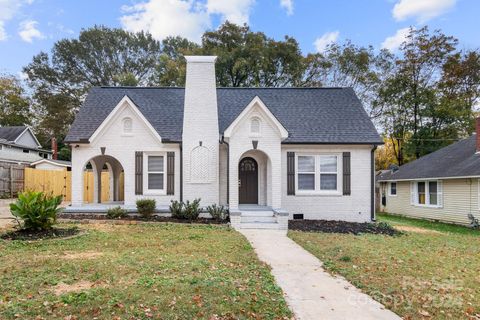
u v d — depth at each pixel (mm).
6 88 48281
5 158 31391
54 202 11094
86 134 16078
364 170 16359
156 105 18203
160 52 52688
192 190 15828
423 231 15500
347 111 17969
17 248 8773
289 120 17172
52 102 45531
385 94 35906
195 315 4781
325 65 38219
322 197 16234
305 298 5742
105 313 4738
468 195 19031
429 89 34250
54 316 4633
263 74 38031
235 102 18719
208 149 15945
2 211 16734
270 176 15234
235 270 7129
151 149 16016
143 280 6125
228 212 14461
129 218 14109
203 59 16484
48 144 49844
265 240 11039
